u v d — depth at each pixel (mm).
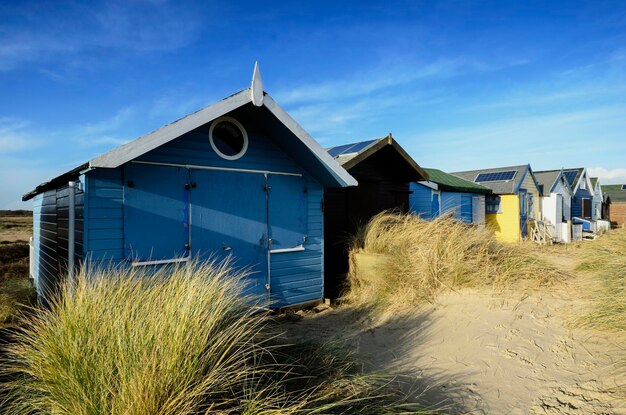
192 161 5621
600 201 28844
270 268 6465
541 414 3049
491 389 3490
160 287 3602
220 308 3346
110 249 4906
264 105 5469
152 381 2297
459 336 4730
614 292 5152
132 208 5082
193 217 5609
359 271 7246
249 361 3227
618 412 2951
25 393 2740
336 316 6223
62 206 6086
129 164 5062
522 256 7562
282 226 6629
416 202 12750
